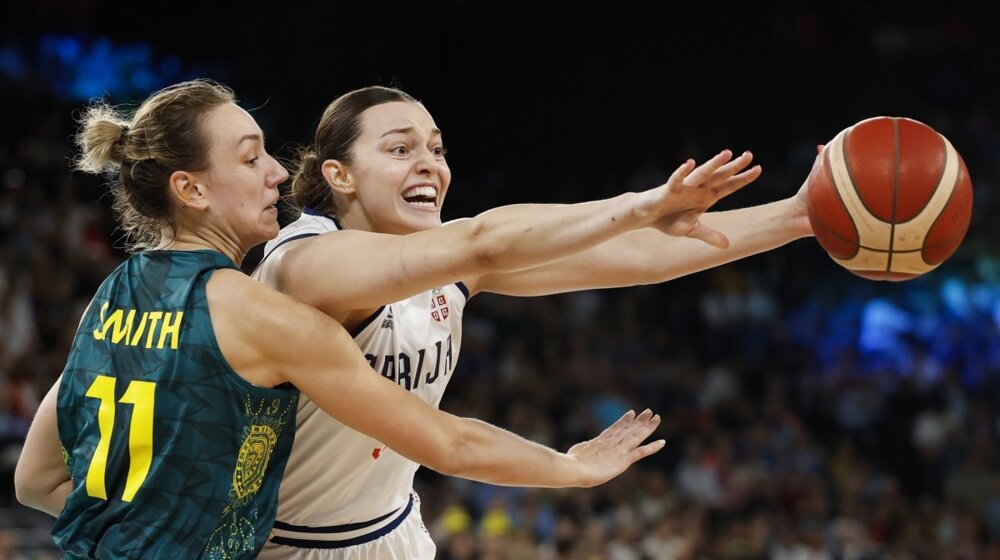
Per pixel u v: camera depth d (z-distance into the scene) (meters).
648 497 12.07
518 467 3.31
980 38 20.52
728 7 20.27
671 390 14.58
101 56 17.14
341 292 3.12
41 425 3.38
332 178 3.75
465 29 19.53
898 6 20.70
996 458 14.35
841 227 3.30
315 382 3.09
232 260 3.35
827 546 11.99
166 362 3.03
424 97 19.02
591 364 14.58
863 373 15.85
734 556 11.48
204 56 18.05
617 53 20.08
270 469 3.19
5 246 12.17
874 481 13.88
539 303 15.87
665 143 19.73
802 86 20.00
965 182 3.28
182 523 2.99
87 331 3.21
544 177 19.36
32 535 8.68
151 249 3.28
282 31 18.36
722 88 20.02
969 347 16.45
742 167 2.72
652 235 3.89
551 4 19.98
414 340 3.71
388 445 3.20
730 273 17.41
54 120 15.17
